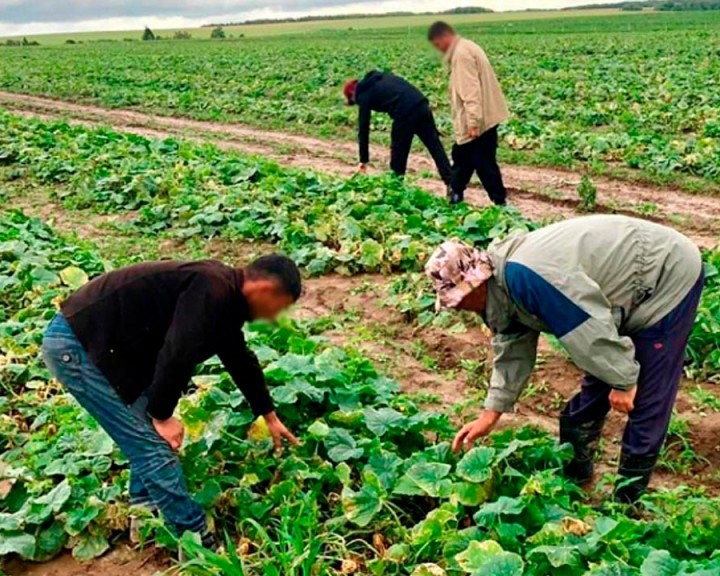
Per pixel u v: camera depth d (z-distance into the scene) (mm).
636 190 12406
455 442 4605
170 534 4258
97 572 4418
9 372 6438
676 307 4121
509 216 9844
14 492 4914
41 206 12547
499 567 3623
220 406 5141
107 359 3934
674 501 4246
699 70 25406
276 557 4078
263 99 24000
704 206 11422
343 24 123625
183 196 11422
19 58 53469
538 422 5828
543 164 14047
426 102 11609
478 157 10469
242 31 120375
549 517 4125
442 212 10078
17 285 8258
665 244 4125
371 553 4301
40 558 4523
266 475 4742
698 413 5824
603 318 3926
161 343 3959
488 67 10281
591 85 22219
